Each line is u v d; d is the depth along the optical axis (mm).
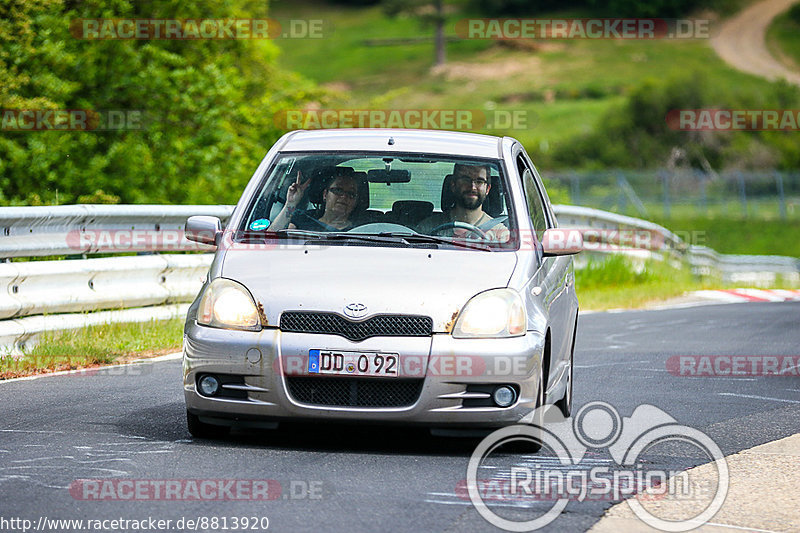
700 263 90000
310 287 22859
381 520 17906
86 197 61375
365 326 22391
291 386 22422
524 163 28391
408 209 25359
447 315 22578
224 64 76688
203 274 43781
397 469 21484
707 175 186125
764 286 89812
